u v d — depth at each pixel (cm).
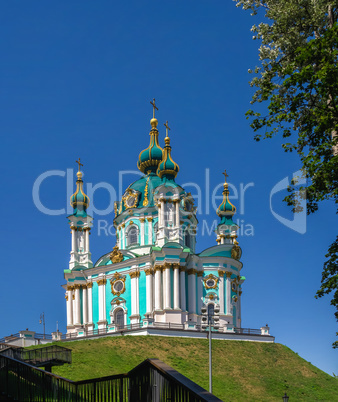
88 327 8319
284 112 3203
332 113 2934
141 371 2061
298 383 6222
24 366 2609
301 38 3588
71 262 8806
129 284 8181
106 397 2397
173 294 7844
